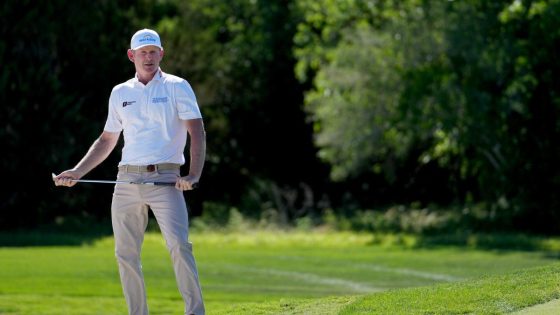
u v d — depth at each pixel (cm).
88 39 6341
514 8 5566
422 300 1420
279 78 8250
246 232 5762
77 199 6131
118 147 6266
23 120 5778
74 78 6384
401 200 7425
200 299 1317
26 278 3028
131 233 1345
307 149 8194
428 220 5762
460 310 1327
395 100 5922
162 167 1327
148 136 1327
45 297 2633
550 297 1391
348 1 6506
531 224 5509
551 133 5384
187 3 7631
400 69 5812
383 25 6225
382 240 5238
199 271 3500
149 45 1324
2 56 5741
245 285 3038
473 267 3700
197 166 1310
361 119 6034
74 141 6047
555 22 5341
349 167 6322
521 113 5438
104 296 2688
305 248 4922
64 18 6216
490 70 5497
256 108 8188
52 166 5875
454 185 6512
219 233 5719
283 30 8381
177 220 1311
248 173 8206
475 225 5578
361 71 5959
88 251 4175
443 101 5506
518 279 1541
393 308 1373
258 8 8675
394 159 6750
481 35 5597
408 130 5812
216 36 8338
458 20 5622
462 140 5603
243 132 8125
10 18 5838
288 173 8269
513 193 5581
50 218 6056
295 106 8219
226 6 8825
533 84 5403
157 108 1324
